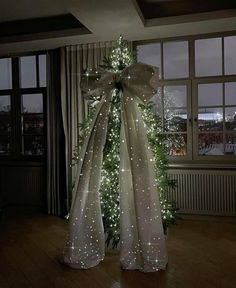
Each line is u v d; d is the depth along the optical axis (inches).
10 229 158.6
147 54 177.6
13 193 199.0
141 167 106.2
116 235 119.8
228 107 166.9
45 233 151.6
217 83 167.9
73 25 162.4
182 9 146.3
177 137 174.9
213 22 145.0
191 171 163.5
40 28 168.1
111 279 103.4
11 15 162.1
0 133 207.5
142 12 147.3
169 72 174.9
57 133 185.2
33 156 199.6
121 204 109.7
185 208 165.9
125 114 109.0
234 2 140.6
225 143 167.9
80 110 177.0
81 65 176.1
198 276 104.4
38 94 198.5
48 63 185.5
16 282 103.0
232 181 158.7
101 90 114.7
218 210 161.5
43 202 193.5
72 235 113.1
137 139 108.0
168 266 112.0
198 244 132.7
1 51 189.6
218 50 166.9
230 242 134.4
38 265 115.5
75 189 115.0
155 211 108.9
